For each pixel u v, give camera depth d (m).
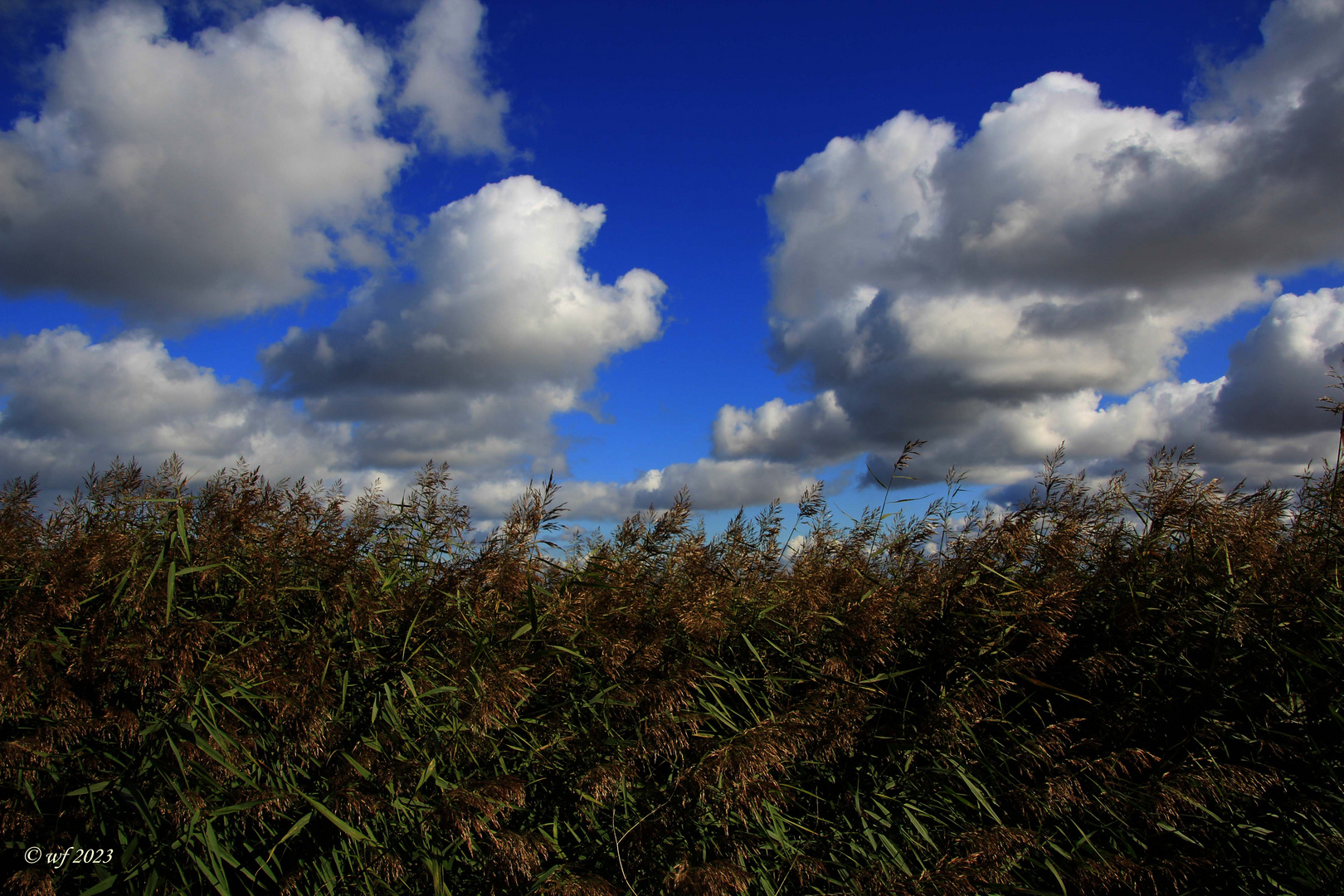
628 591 4.28
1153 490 4.85
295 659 3.38
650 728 3.60
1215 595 4.38
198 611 3.60
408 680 3.38
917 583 4.88
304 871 3.04
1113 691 4.38
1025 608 4.31
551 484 4.07
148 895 2.65
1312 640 3.92
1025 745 4.00
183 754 2.98
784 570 5.11
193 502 3.88
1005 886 3.46
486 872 3.05
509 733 3.68
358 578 3.84
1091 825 3.89
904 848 3.79
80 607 3.24
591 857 3.46
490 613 3.94
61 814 2.86
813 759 4.03
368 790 3.22
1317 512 4.57
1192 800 3.63
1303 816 3.57
